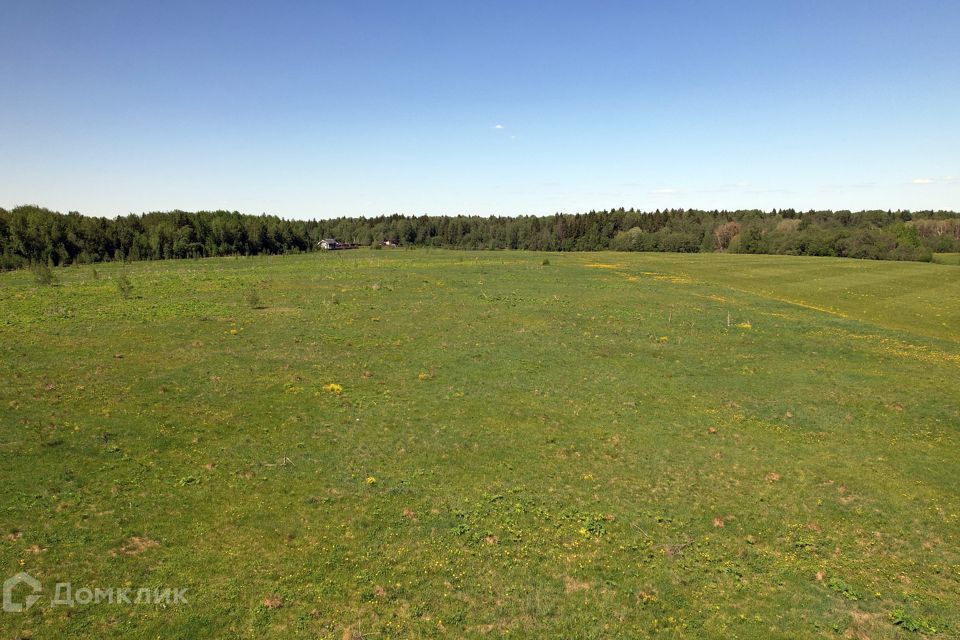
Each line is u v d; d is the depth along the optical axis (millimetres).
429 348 33969
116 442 19281
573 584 13617
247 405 23500
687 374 30484
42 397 22562
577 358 32844
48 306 42312
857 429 23562
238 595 12562
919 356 34344
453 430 22266
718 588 13633
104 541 14000
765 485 18875
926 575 14359
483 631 11852
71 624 11305
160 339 33000
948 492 18594
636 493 18172
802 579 14078
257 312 42500
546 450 20969
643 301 52531
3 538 13703
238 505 16234
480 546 14977
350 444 20656
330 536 15047
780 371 31094
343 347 33438
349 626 11828
